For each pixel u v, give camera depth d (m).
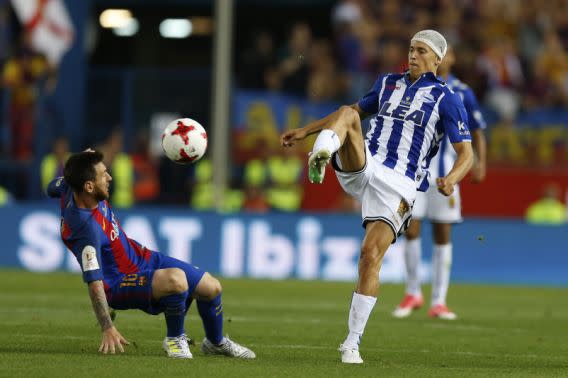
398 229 25.89
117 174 76.25
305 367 23.56
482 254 64.25
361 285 24.98
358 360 24.89
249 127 77.81
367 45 83.50
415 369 24.14
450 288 59.12
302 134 25.58
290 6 94.25
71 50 81.06
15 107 77.88
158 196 77.38
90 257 23.19
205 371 22.02
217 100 65.25
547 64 83.69
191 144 25.25
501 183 74.06
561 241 64.12
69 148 79.69
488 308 47.16
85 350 25.88
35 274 58.16
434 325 37.94
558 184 73.94
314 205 75.56
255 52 81.75
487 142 78.25
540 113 78.50
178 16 94.75
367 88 80.38
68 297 44.50
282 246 62.66
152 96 79.69
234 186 77.06
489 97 79.56
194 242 62.75
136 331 31.41
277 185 76.50
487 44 84.19
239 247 62.66
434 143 26.75
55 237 62.47
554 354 29.50
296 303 45.88
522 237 64.25
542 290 59.34
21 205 62.88
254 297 48.59
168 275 23.72
